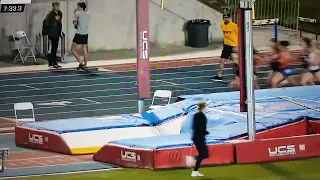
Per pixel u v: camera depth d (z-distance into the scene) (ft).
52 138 188.44
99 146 187.42
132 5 272.51
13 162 180.14
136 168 174.70
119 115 207.21
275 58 235.20
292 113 198.39
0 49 262.06
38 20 264.11
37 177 168.86
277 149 180.14
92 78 248.73
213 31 281.74
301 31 279.08
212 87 240.32
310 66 237.66
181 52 274.16
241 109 179.93
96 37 270.26
